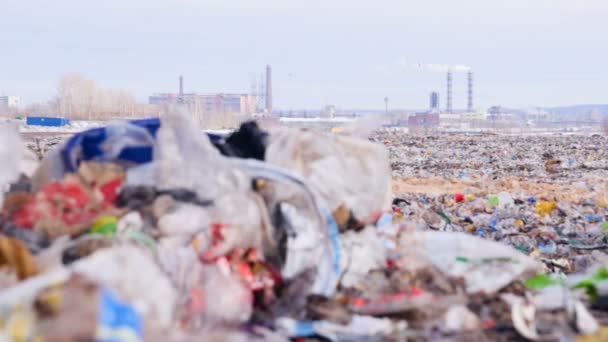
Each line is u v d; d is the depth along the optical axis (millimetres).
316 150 5059
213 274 4129
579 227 11609
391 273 4582
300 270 4453
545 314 4406
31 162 5391
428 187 23125
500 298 4438
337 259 4520
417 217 11789
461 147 50625
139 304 3438
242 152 5121
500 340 4090
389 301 4281
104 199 4414
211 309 3922
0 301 3150
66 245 3967
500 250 5055
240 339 3744
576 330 4277
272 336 3896
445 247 4996
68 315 3133
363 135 5922
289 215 4582
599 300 4777
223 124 86125
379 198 5195
